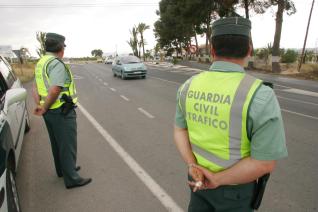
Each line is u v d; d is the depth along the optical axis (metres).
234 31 1.63
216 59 1.74
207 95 1.70
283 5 23.41
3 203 2.67
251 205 1.80
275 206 3.61
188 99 1.83
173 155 5.32
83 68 37.00
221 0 28.48
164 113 8.79
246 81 1.60
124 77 19.53
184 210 3.56
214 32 1.72
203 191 1.86
